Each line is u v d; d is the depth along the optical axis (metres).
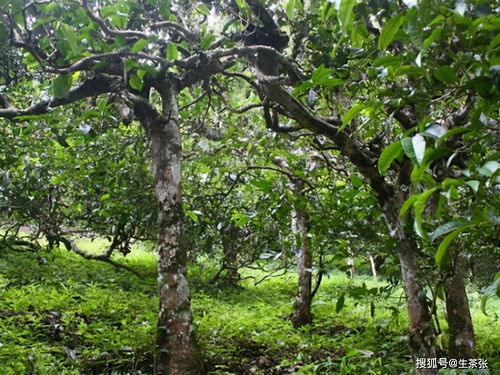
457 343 3.78
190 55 4.56
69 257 10.38
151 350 4.51
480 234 2.90
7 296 6.44
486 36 1.71
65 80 3.68
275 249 7.39
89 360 4.43
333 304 7.98
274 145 5.77
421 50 1.49
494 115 1.75
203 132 6.65
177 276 4.07
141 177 6.84
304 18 4.14
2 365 4.06
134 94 4.34
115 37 3.67
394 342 5.16
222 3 4.40
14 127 6.07
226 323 6.21
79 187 7.73
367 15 3.20
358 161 3.62
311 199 5.23
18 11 3.41
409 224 3.44
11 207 7.38
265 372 4.97
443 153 1.42
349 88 3.60
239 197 7.42
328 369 4.73
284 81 3.72
